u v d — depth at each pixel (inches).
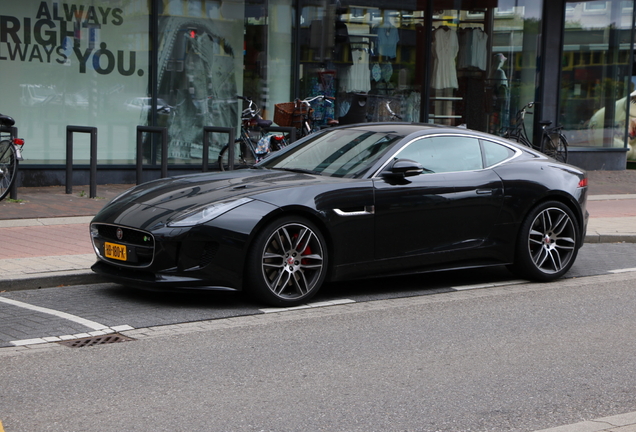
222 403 164.6
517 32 685.9
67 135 453.4
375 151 274.4
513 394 173.6
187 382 177.6
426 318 241.4
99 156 520.7
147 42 531.5
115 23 519.8
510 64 686.5
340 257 255.4
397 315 244.5
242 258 239.6
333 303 258.2
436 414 160.4
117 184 516.1
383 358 198.8
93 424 151.7
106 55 518.6
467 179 279.4
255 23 572.7
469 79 673.0
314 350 204.7
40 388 172.1
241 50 569.0
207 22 553.3
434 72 657.0
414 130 283.3
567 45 700.0
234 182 261.1
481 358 200.4
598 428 149.5
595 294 280.2
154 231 236.8
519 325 234.8
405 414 160.1
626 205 514.6
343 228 254.1
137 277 244.8
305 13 592.7
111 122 522.9
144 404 163.2
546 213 296.8
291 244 247.4
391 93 637.9
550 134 674.8
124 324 225.6
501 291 283.1
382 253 262.7
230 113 568.7
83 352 199.0
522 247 291.3
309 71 598.9
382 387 176.7
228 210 239.5
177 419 155.0
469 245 279.6
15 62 491.2
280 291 247.4
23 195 447.2
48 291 264.8
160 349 202.7
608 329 231.6
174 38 541.6
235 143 536.1
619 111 721.6
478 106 678.5
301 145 298.2
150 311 240.8
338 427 152.5
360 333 222.4
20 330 217.3
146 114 534.9
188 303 251.8
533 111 697.0
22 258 294.5
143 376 181.2
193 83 551.5
